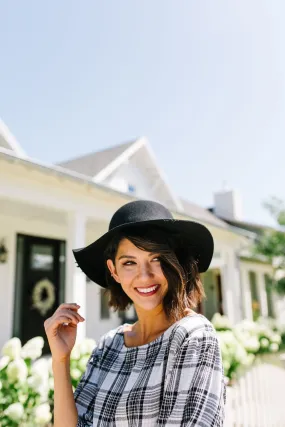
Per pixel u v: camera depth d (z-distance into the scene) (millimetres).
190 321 1138
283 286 12539
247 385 3822
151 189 10758
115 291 1604
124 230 1271
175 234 1313
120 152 9711
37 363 2703
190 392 991
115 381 1191
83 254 1527
